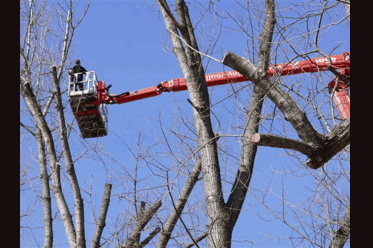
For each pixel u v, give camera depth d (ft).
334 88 38.78
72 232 43.80
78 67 115.65
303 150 34.42
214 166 43.78
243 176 43.80
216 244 40.60
